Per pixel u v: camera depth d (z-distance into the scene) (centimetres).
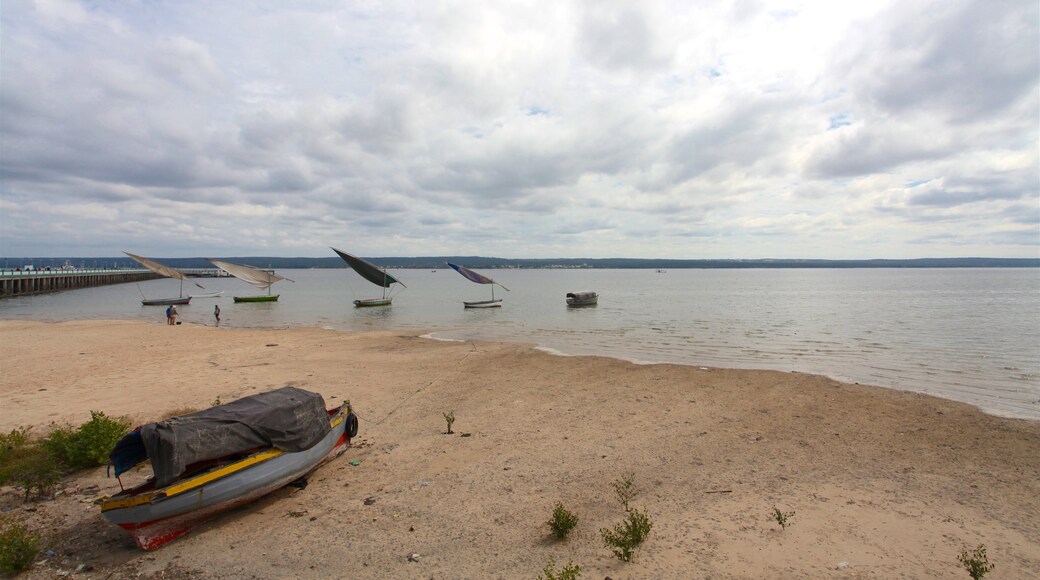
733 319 4250
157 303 5822
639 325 3884
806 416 1488
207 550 786
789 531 824
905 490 991
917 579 699
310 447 1004
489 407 1588
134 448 864
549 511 902
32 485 974
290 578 717
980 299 6688
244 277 6219
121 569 739
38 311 5197
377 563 748
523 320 4325
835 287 10656
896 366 2262
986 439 1294
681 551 763
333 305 6197
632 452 1196
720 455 1180
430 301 6925
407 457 1166
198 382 1895
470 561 748
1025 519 876
